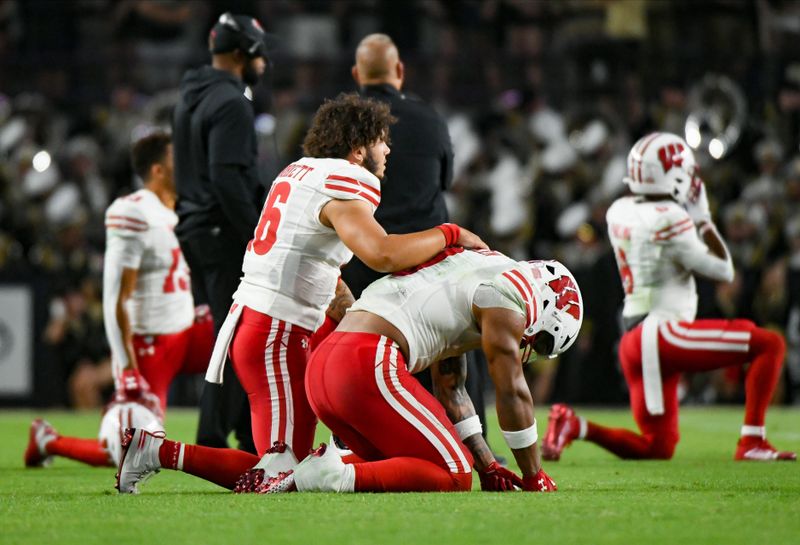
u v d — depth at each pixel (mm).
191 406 44531
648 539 12086
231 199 22266
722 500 15273
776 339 24000
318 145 16750
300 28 57031
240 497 15398
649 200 24938
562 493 16031
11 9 56219
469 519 13250
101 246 48938
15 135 50281
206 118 22547
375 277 21281
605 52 54500
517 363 15969
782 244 46750
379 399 15719
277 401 16984
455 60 55500
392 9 57094
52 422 36938
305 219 16625
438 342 16078
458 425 16656
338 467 15688
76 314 43875
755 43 54875
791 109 53312
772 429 33094
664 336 24219
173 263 23406
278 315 16875
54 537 12344
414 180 21781
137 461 16156
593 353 44438
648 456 24469
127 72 54781
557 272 16641
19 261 47719
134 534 12477
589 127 51656
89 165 50438
